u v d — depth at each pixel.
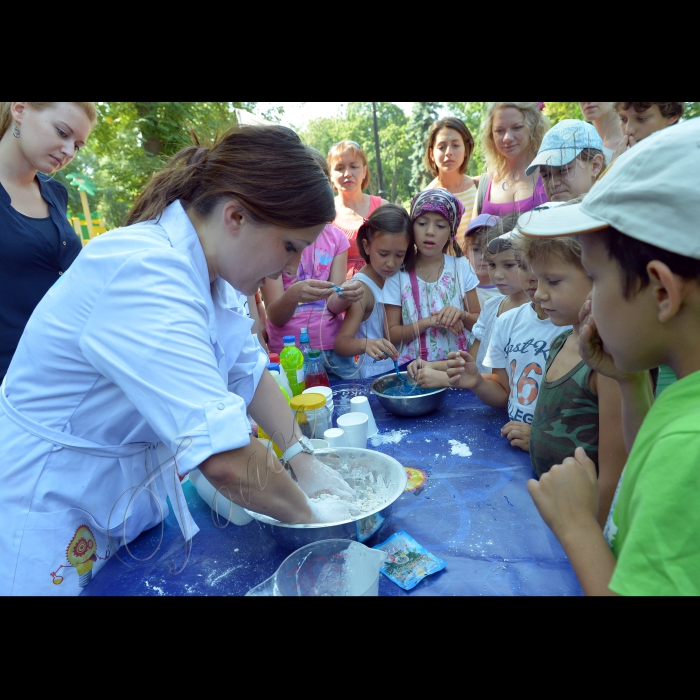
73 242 2.20
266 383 1.36
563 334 1.31
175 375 0.87
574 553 0.73
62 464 1.06
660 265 0.58
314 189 1.00
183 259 0.97
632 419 0.93
